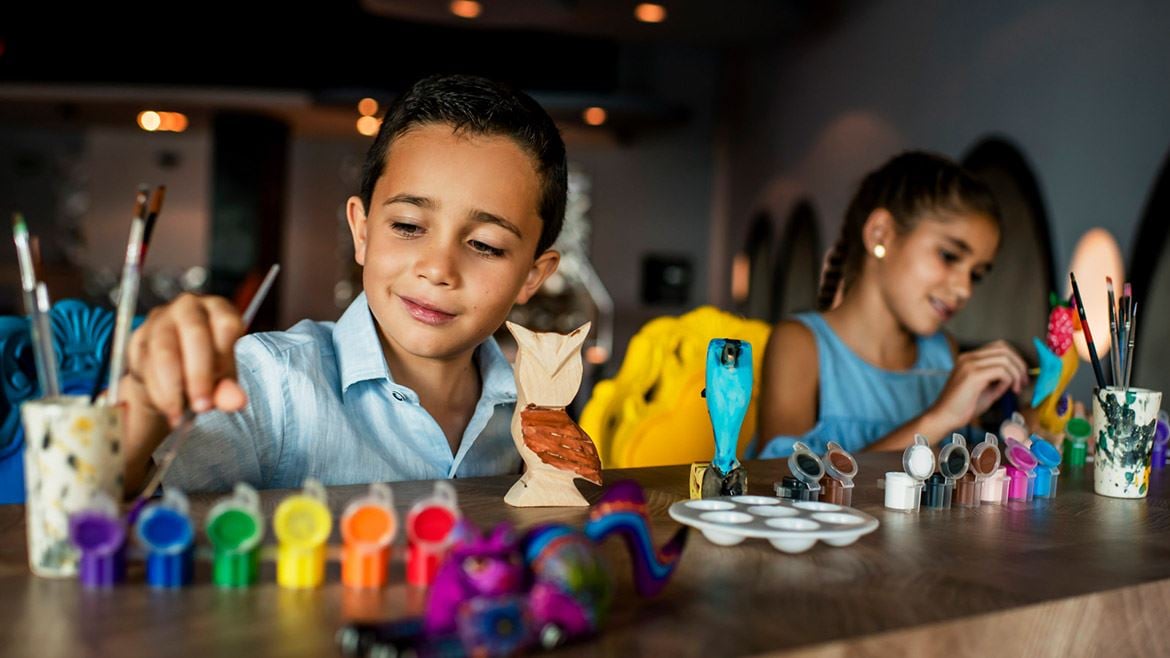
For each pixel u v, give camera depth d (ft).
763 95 18.11
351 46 21.40
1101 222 9.18
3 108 22.75
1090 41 9.51
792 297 16.33
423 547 2.03
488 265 3.17
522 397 2.97
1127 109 8.97
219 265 22.77
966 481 3.28
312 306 25.95
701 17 15.16
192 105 21.65
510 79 21.62
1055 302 4.65
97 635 1.70
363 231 3.55
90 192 26.40
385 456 3.47
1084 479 3.98
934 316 6.59
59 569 2.02
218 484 3.17
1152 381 8.36
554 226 3.50
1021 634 2.10
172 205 26.45
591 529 1.94
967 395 5.27
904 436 5.24
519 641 1.64
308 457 3.36
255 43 21.16
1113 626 2.29
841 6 14.94
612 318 22.98
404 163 3.14
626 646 1.76
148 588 1.97
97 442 2.02
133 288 2.12
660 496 3.16
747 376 3.02
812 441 6.07
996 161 10.82
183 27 21.03
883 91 13.62
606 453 5.16
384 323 3.24
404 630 1.66
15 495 3.45
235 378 2.32
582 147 22.94
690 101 21.57
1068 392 9.23
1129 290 3.62
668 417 5.32
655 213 22.53
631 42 21.49
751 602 2.05
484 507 2.83
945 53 12.10
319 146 25.85
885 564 2.42
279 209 23.52
